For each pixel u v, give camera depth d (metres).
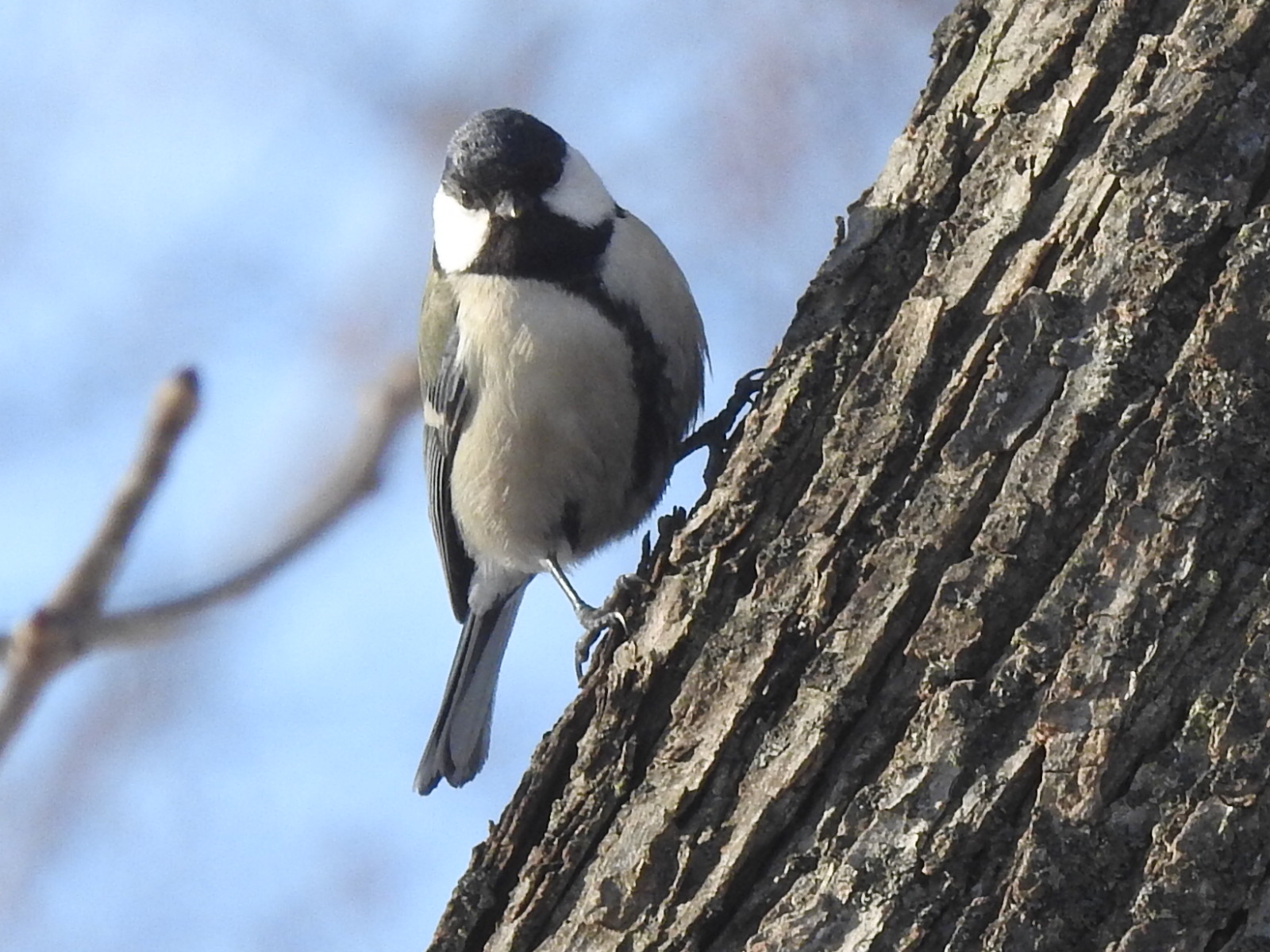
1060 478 5.50
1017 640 5.43
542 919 6.10
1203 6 5.79
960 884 5.35
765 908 5.61
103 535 4.10
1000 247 5.94
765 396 6.33
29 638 3.99
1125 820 5.23
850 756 5.59
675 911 5.73
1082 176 5.87
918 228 6.33
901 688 5.59
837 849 5.52
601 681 6.30
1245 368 5.39
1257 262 5.45
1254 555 5.31
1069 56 6.13
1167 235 5.57
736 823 5.72
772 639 5.84
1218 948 5.18
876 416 5.95
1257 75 5.70
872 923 5.39
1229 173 5.62
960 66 6.51
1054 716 5.32
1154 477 5.39
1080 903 5.24
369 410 5.57
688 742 5.91
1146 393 5.49
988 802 5.34
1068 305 5.71
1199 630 5.29
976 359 5.79
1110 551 5.40
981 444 5.68
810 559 5.86
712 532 6.16
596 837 6.05
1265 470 5.35
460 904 6.30
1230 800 5.15
